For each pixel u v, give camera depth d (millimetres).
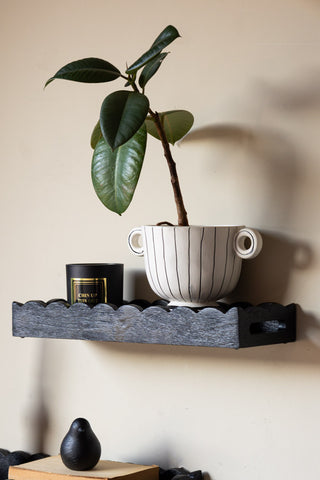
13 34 1382
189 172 1206
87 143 1306
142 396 1243
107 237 1284
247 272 1150
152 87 1242
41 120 1352
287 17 1127
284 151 1125
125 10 1271
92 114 1302
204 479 1179
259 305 1110
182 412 1204
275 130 1133
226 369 1168
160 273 1070
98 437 1280
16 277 1376
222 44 1182
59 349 1328
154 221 1240
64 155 1328
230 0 1174
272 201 1133
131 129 967
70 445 1144
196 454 1188
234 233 1069
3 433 1383
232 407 1160
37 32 1357
